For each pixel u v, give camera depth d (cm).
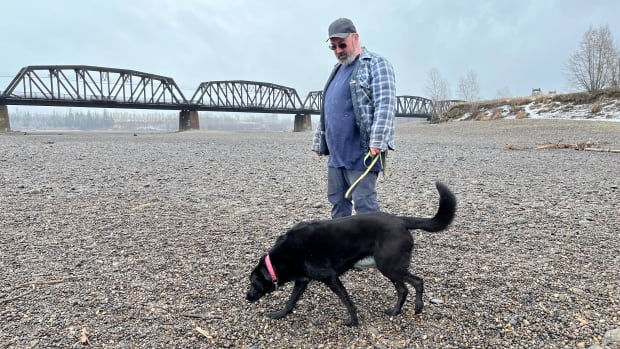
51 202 725
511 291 367
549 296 355
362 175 387
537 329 306
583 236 520
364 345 295
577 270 410
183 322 322
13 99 5525
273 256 325
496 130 2895
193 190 850
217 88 7600
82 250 478
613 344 282
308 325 323
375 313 340
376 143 373
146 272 415
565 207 677
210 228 570
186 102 7244
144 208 684
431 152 1709
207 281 396
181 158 1523
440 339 300
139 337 300
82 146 2084
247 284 391
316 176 1068
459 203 711
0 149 1811
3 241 507
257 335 308
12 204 705
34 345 288
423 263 437
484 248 482
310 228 325
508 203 710
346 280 400
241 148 2072
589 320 314
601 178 983
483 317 325
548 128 2694
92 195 789
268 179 1012
